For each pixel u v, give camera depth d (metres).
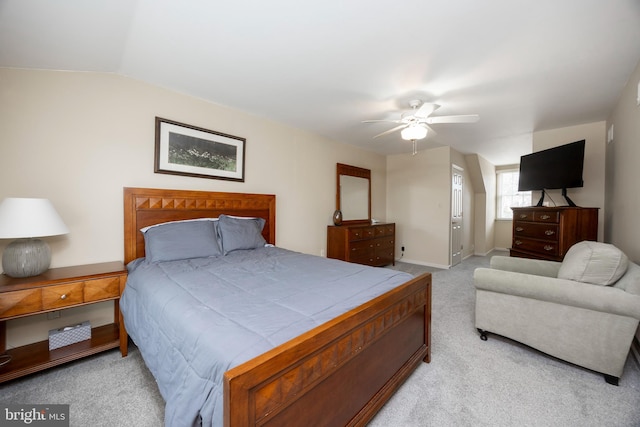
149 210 2.37
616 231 2.62
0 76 1.77
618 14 1.46
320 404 1.02
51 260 1.88
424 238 5.04
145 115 2.38
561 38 1.69
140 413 1.38
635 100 2.08
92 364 1.81
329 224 4.30
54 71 1.96
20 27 1.45
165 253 2.09
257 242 2.74
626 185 2.31
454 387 1.60
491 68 2.07
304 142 3.88
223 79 2.32
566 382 1.65
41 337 1.92
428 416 1.38
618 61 1.95
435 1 1.39
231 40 1.75
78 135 2.06
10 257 1.64
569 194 3.46
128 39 1.72
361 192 4.89
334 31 1.65
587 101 2.67
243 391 0.74
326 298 1.36
